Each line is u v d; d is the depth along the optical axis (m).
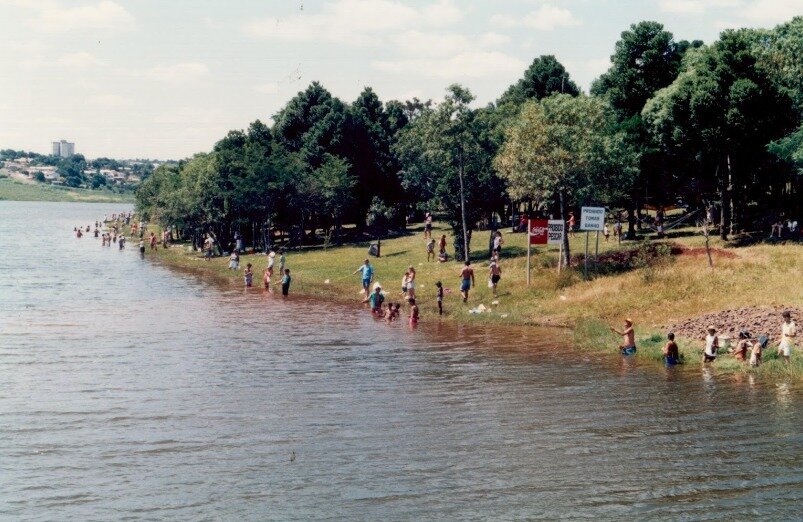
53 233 157.00
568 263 54.47
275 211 97.00
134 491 18.23
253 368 31.73
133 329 42.09
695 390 27.55
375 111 126.56
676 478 18.89
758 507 17.12
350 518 16.75
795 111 65.06
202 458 20.50
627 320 34.53
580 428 23.03
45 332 40.91
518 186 56.62
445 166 64.44
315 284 62.59
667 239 69.12
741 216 74.12
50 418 24.16
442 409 25.25
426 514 16.92
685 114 65.38
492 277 50.47
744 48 64.06
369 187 109.56
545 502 17.53
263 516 16.83
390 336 39.78
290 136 113.31
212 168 97.62
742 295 41.75
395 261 71.69
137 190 166.62
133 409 25.23
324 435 22.47
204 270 80.75
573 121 55.50
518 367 31.80
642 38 82.94
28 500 17.70
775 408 24.94
